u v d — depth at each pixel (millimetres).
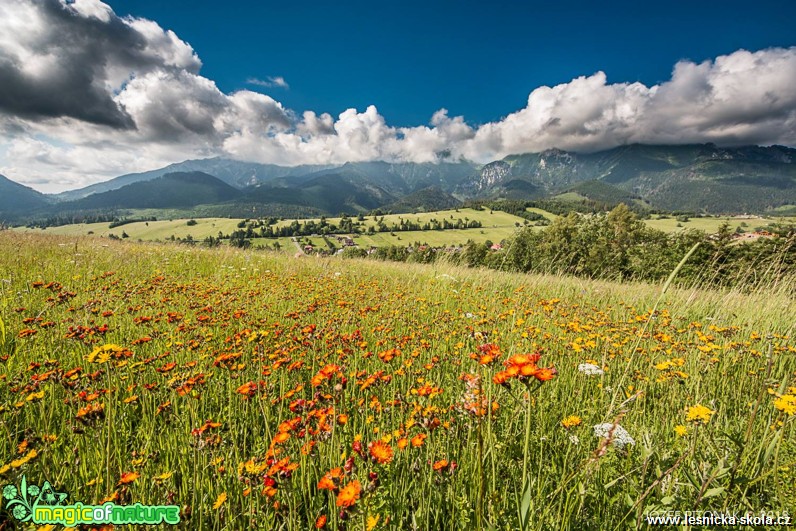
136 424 2959
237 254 12781
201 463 2303
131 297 6051
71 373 2799
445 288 9375
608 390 3021
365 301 7008
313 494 2242
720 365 3777
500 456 2354
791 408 1871
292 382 3645
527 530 1587
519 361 1638
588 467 1913
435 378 3596
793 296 7055
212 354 3926
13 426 2645
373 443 1941
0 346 3566
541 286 9727
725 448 2209
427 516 1913
